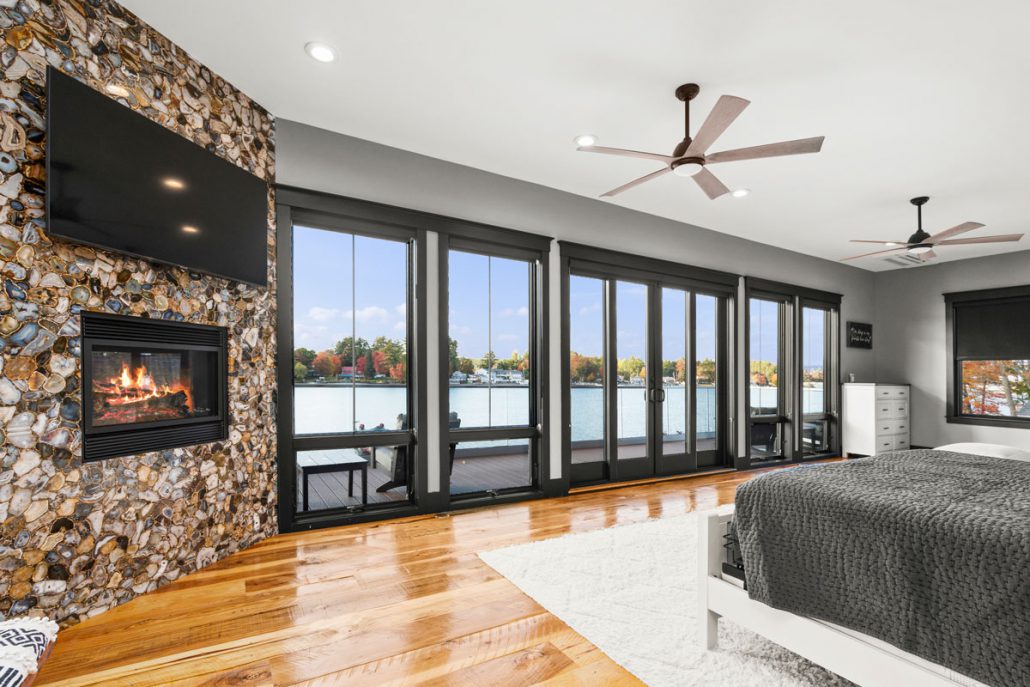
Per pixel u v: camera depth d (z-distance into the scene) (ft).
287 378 10.64
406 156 11.97
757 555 5.79
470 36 7.86
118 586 7.29
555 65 8.57
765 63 8.32
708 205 15.49
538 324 14.08
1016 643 4.05
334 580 8.22
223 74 9.01
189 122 8.46
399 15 7.41
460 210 12.70
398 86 9.33
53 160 6.27
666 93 9.33
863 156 11.70
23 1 6.22
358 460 11.79
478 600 7.57
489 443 13.74
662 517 11.97
